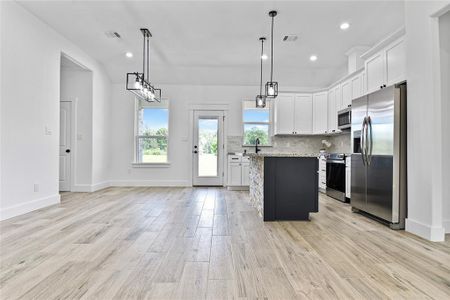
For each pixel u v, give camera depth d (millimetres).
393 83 3508
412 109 2930
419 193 2850
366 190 3580
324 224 3326
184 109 6789
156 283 1797
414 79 2900
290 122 6410
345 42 4746
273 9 3662
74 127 5641
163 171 6754
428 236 2709
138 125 6809
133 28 4281
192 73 6469
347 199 4668
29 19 3783
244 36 4531
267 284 1795
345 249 2451
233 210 4082
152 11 3760
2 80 3336
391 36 3428
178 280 1843
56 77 4395
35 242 2564
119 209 4059
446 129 2992
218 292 1688
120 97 6656
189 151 6773
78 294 1650
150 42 4848
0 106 3309
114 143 6656
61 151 5641
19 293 1655
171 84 6781
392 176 3076
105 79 6281
